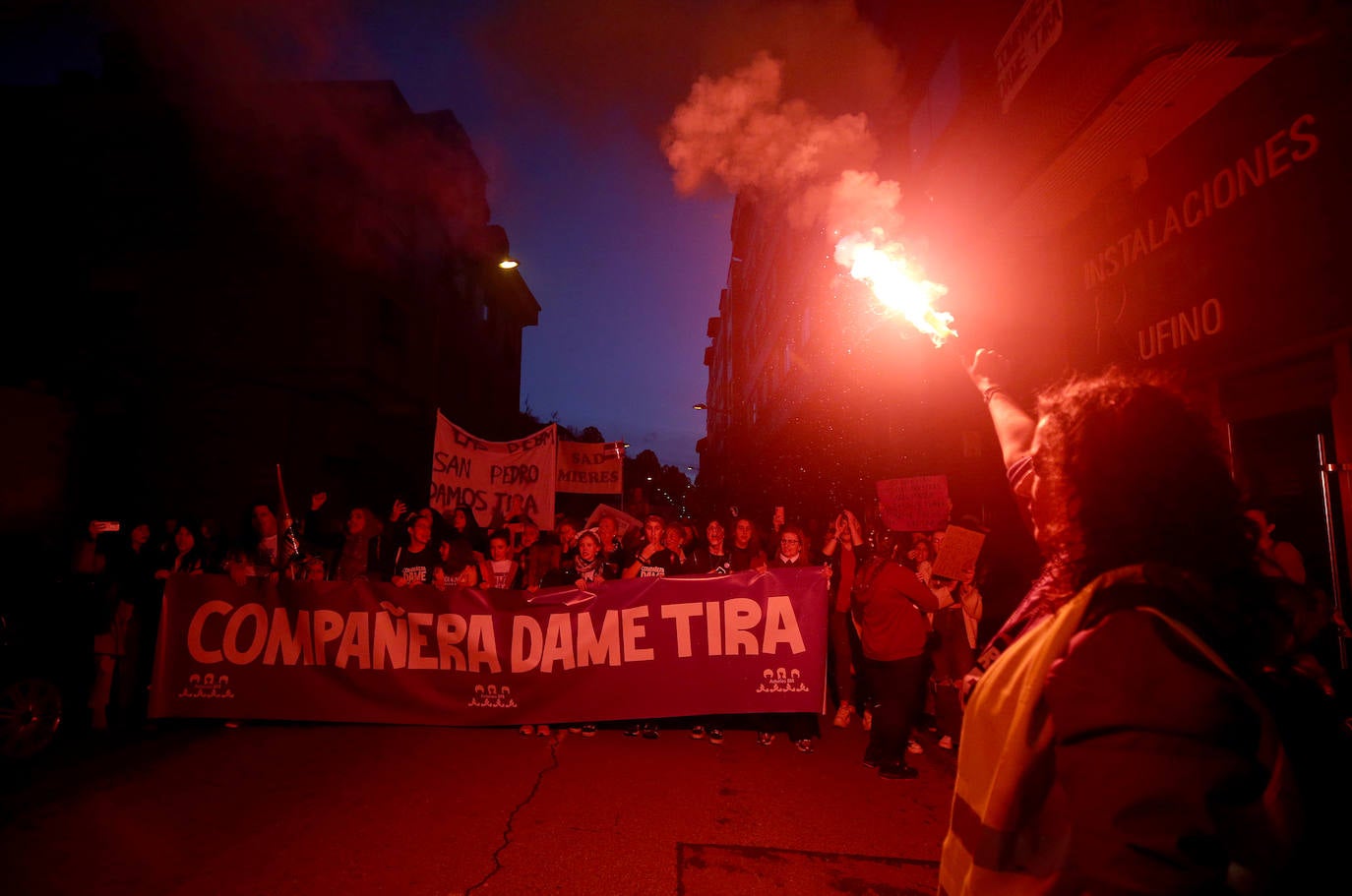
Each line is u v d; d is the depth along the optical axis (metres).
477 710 6.66
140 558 7.35
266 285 15.20
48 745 6.02
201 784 5.30
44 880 3.90
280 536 7.61
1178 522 1.09
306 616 6.79
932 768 6.03
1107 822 0.90
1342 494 4.88
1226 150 5.64
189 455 14.43
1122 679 0.94
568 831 4.59
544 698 6.64
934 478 7.95
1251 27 4.84
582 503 29.30
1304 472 5.44
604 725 7.01
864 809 5.06
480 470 9.77
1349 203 4.68
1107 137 6.26
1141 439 1.15
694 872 4.10
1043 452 1.31
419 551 7.53
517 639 6.72
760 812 4.96
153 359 14.53
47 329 14.71
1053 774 1.05
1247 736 0.93
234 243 15.16
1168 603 1.02
